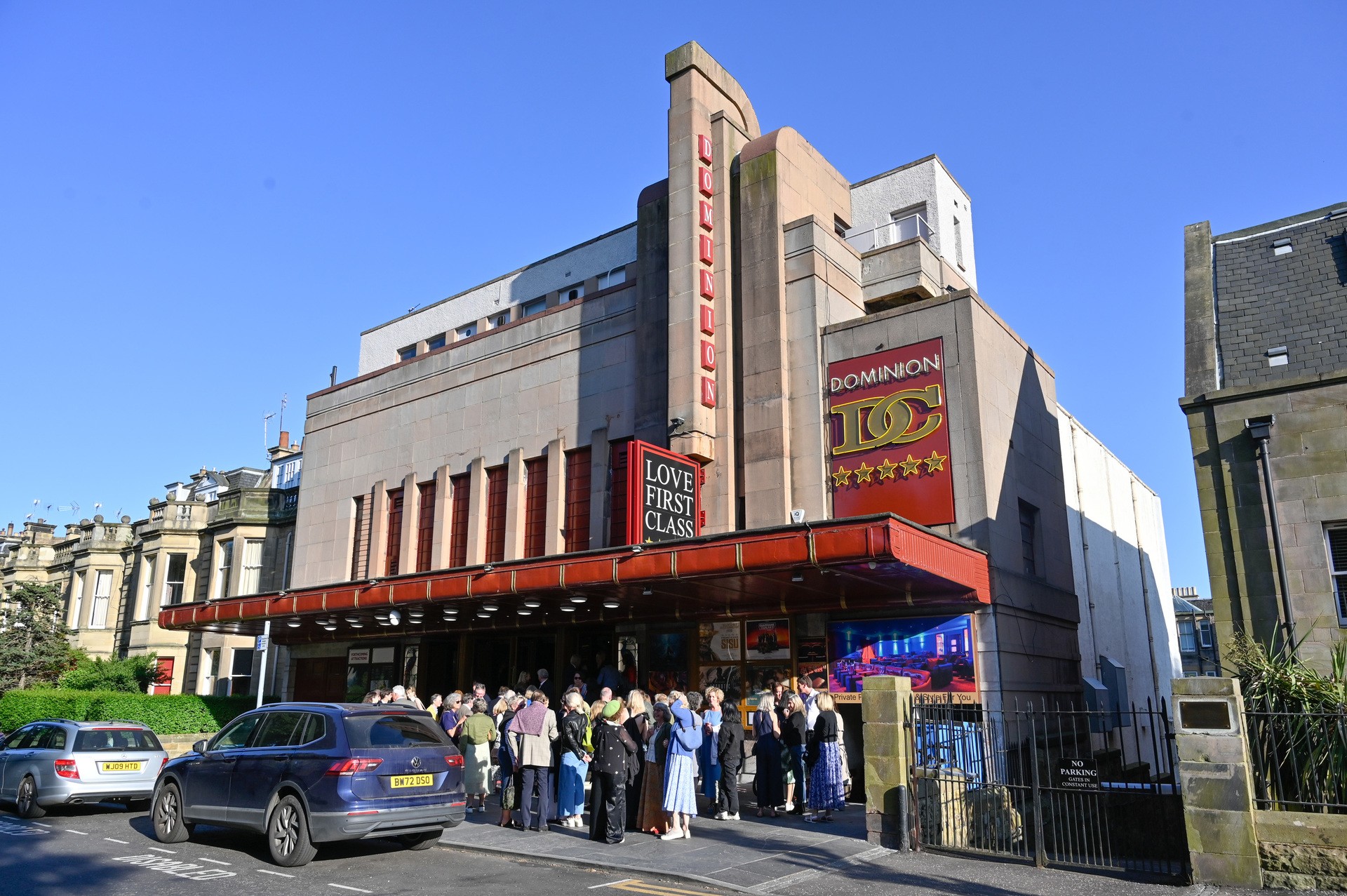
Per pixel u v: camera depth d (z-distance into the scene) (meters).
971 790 11.15
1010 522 16.92
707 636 18.30
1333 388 13.04
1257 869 8.63
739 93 21.67
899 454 16.98
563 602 18.28
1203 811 8.95
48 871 9.91
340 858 10.73
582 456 21.70
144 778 14.27
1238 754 8.90
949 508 16.27
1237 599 13.15
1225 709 9.05
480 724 14.71
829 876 9.58
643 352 20.59
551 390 22.58
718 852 10.62
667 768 11.58
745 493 18.30
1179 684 9.31
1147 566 30.28
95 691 25.09
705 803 14.26
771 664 17.30
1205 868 8.84
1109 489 27.66
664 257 20.73
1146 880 9.18
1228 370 14.34
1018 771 13.67
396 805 10.30
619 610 19.00
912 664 15.83
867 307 21.08
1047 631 17.95
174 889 9.07
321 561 27.25
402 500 25.55
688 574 14.65
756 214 19.53
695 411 18.55
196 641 32.66
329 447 28.17
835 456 17.72
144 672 32.66
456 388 24.91
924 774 11.07
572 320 22.53
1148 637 28.94
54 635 33.38
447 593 18.33
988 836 11.12
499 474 23.50
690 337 19.06
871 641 16.31
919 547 13.30
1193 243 17.05
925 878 9.44
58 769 13.71
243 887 9.17
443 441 24.86
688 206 19.89
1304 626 12.57
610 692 12.12
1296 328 14.38
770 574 14.20
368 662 25.34
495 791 15.48
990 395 17.02
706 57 20.83
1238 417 13.64
